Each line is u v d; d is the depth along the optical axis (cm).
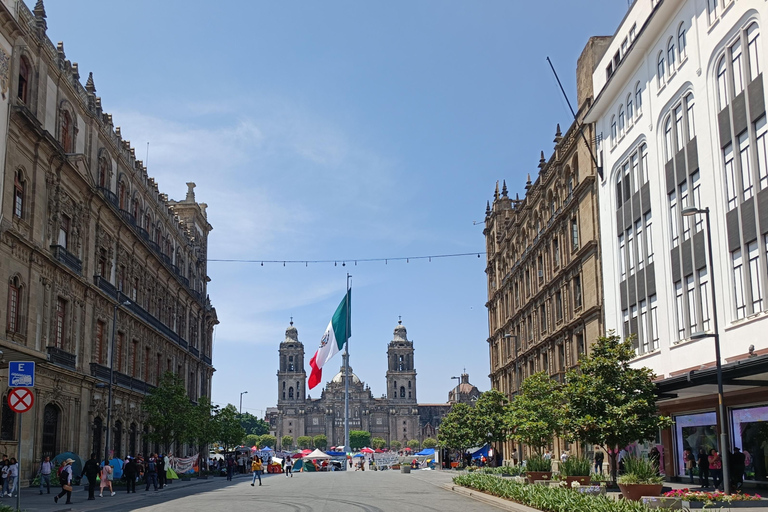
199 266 9275
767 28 2956
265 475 8650
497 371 8644
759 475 3328
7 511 2286
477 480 3912
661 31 4022
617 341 3391
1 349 3097
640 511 2111
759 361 2547
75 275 4647
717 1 3403
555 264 6078
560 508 2369
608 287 4778
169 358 7369
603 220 4884
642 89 4291
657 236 4053
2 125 3672
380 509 2872
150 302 6725
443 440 9081
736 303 3250
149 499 3634
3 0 3588
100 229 5250
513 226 7806
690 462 3919
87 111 5016
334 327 8694
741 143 3198
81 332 4878
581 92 5419
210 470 8031
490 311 9350
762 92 3012
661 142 4050
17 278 3984
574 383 3331
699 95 3562
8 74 3741
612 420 3108
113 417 5512
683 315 3750
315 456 11581
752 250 3111
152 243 6575
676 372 3803
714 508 2308
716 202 3397
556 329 6022
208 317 9562
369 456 13650
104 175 5438
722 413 2695
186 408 6153
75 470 4347
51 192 4397
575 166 5566
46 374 4278
